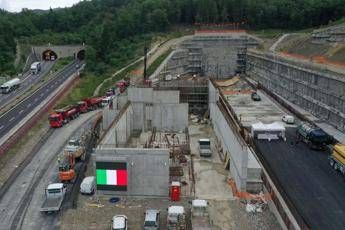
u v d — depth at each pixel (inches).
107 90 3754.9
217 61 5206.7
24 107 3213.6
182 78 4114.2
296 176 1689.2
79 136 2598.4
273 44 5211.6
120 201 1752.0
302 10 6067.9
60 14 7322.8
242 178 1749.5
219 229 1465.3
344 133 2338.8
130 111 2827.3
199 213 1537.9
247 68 5118.1
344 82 2411.4
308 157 1940.2
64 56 5994.1
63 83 4136.3
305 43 4392.2
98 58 5044.3
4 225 1539.1
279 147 2098.9
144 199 1780.3
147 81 3494.1
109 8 7696.9
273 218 1537.9
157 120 2957.7
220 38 5260.8
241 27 6348.4
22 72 4958.2
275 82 3890.3
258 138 2235.5
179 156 2277.3
